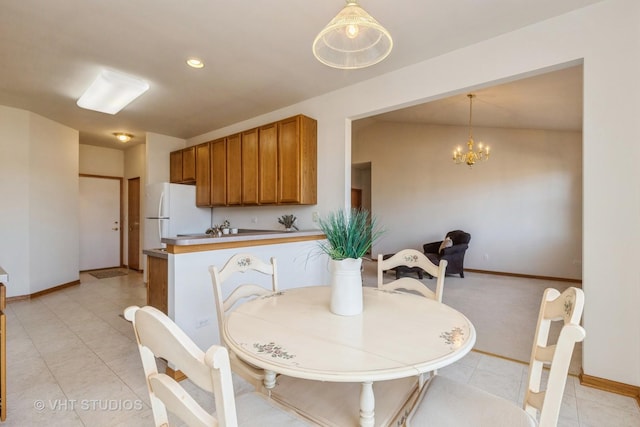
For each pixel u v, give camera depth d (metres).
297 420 1.11
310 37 2.41
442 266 1.77
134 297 4.25
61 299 4.15
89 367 2.31
